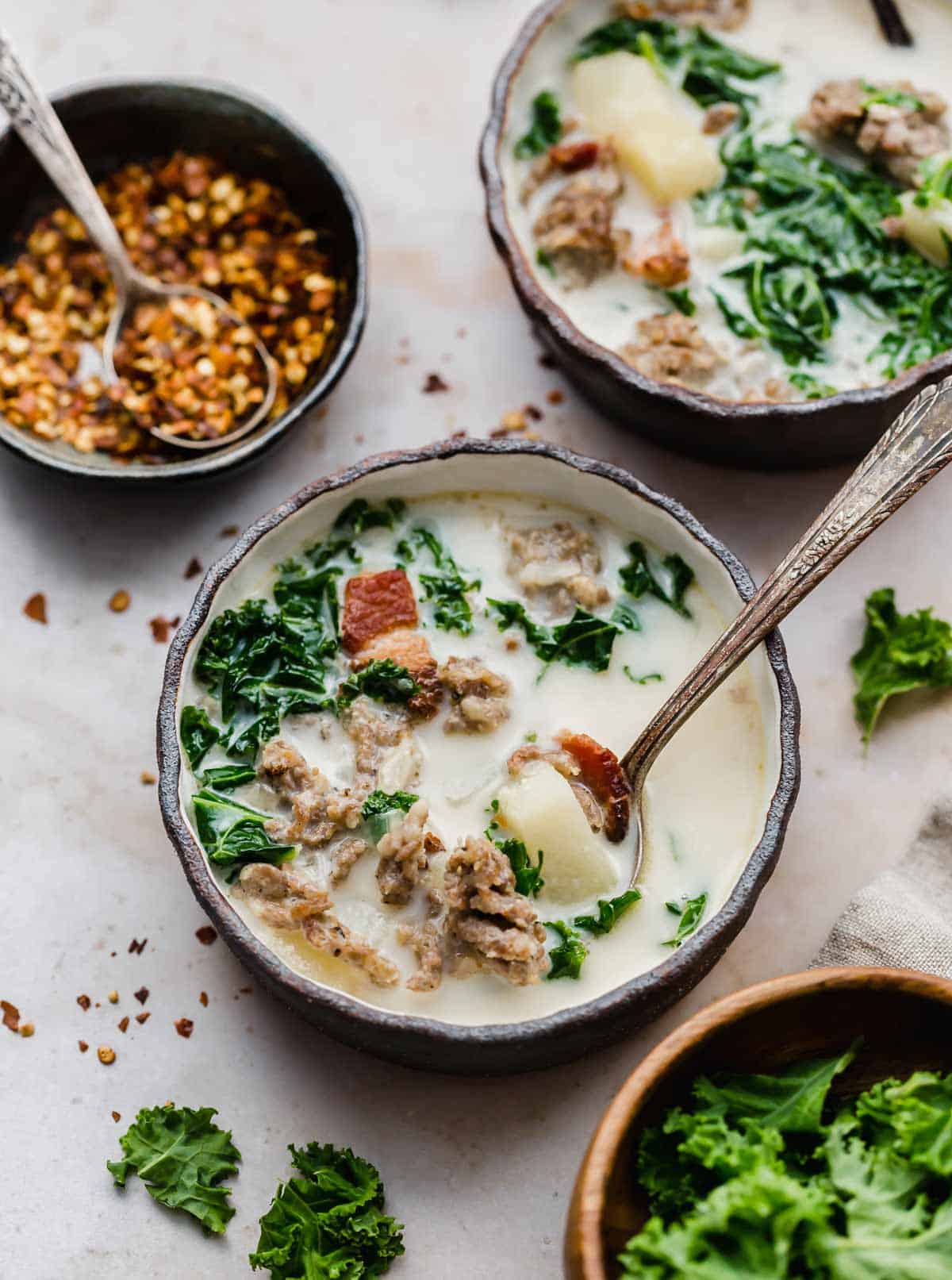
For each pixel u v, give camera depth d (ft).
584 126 2.10
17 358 2.10
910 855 1.94
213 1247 1.85
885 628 1.99
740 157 2.08
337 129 2.23
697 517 2.07
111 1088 1.90
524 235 2.08
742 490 2.08
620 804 1.81
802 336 2.02
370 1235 1.81
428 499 1.93
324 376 2.01
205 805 1.79
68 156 2.00
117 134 2.15
